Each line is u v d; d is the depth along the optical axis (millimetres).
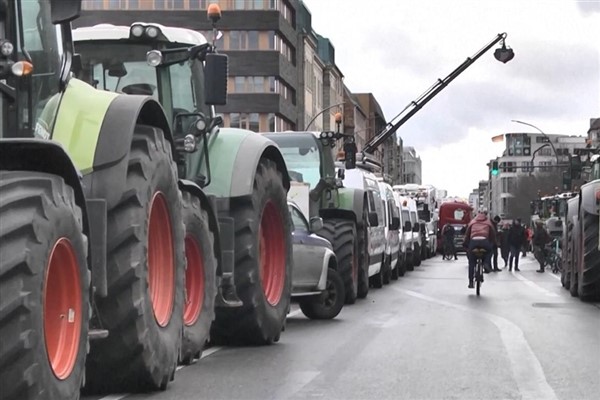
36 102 6945
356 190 20531
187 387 8492
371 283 24656
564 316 15992
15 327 5559
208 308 9961
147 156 7871
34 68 6875
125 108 7738
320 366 9844
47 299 6184
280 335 12570
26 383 5633
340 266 18562
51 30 7223
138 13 85438
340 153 24844
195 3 87062
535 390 8508
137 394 8125
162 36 10688
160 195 8203
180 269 8641
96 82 10641
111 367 7793
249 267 11055
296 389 8422
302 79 99188
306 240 14602
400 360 10344
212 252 10039
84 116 7613
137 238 7578
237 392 8258
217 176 10984
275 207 11883
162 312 8328
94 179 7527
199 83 10969
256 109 88375
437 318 15484
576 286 21109
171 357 8344
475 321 14945
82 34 10648
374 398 8047
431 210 60375
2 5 6387
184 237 8797
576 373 9539
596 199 19016
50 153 6215
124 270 7527
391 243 27109
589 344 11953
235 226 11023
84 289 6469
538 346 11711
